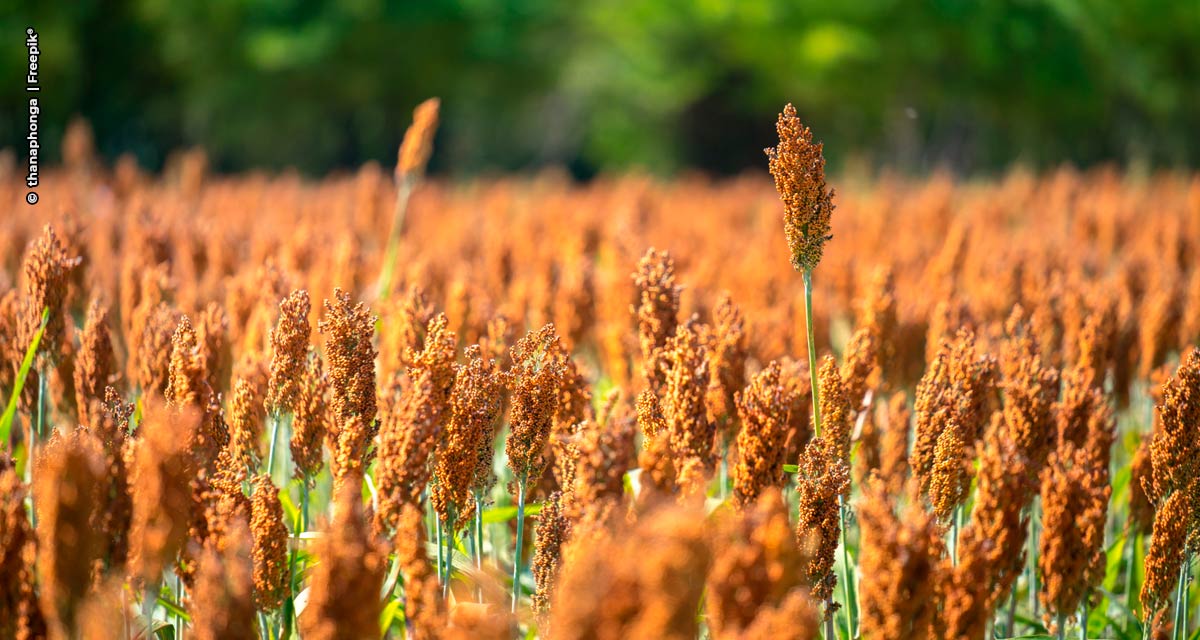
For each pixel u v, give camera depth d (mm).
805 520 3449
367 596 2508
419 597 2721
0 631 2734
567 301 6535
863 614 2830
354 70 49781
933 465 3842
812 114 49406
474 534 4188
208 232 8828
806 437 4309
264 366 4535
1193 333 6641
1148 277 8141
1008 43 38094
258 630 3342
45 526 2562
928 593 2754
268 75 48312
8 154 18531
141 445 2807
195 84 47781
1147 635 4004
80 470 2555
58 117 42781
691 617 2186
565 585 2373
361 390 3607
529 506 4148
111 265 7043
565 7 53875
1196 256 9875
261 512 3119
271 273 5270
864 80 40781
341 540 2508
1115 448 6430
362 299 6516
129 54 46062
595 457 2828
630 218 11281
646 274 4156
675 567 2154
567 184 22953
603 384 6488
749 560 2412
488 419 3582
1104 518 3664
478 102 63344
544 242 9570
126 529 2904
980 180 31578
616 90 62312
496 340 4695
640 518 2602
